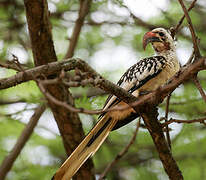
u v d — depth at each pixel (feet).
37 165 38.01
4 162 33.32
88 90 35.63
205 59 20.42
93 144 25.73
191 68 20.92
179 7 40.65
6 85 21.44
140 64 29.86
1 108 35.14
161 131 23.88
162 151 24.29
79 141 29.37
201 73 40.32
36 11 23.75
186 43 39.99
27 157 38.29
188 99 35.58
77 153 24.99
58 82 18.02
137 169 40.09
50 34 24.99
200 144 37.60
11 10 40.32
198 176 36.60
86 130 35.40
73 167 24.54
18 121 35.68
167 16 39.96
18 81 21.53
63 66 21.67
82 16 36.99
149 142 38.78
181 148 37.70
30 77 21.54
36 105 33.55
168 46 31.19
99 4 38.40
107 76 38.11
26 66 34.14
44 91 17.15
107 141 39.88
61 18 41.19
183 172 36.96
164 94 22.99
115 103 26.43
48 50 25.26
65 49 40.75
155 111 23.31
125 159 40.37
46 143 39.34
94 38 42.91
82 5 37.32
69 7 41.22
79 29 36.99
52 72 21.77
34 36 24.76
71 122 28.60
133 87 29.25
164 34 31.55
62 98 27.07
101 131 26.48
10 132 37.93
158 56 30.19
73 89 35.55
